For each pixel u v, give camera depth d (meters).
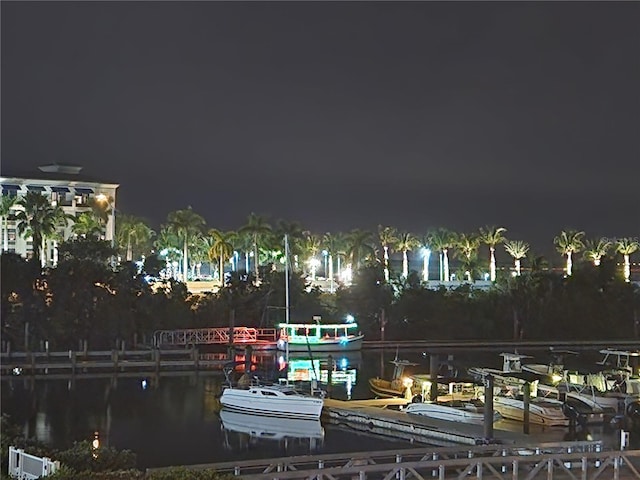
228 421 57.00
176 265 168.38
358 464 35.28
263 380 67.62
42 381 74.94
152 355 84.06
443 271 178.62
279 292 111.94
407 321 114.31
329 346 96.75
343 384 74.19
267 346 98.31
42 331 90.94
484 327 116.19
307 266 160.00
